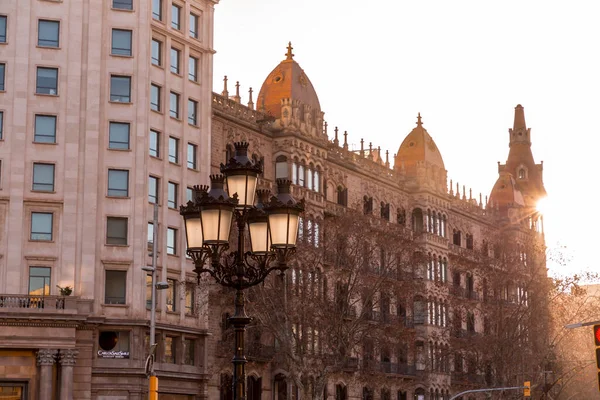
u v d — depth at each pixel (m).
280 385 118.94
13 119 102.38
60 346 95.88
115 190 104.25
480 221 173.88
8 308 94.81
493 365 140.62
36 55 103.94
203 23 115.50
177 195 109.31
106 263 102.25
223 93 125.06
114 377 100.06
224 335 112.44
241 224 36.12
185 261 108.75
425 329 146.00
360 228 110.69
